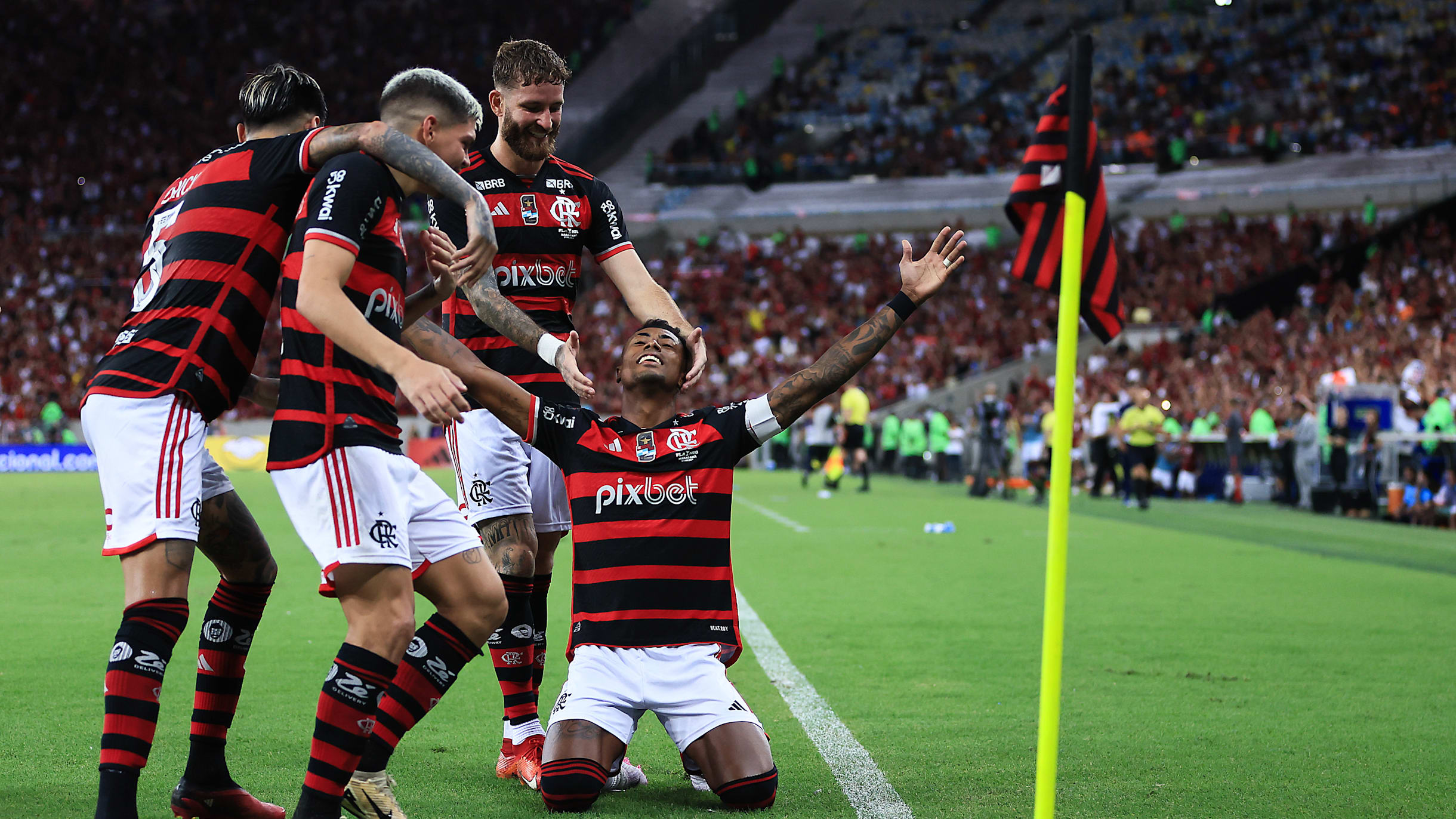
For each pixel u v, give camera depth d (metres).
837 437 35.16
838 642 10.05
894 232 61.56
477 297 6.05
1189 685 8.35
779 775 6.04
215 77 71.38
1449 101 57.06
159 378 4.71
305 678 8.28
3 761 6.05
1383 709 7.64
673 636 5.64
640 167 68.88
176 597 4.68
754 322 55.38
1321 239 52.94
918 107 67.38
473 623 5.21
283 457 4.73
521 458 6.54
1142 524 23.78
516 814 5.38
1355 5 65.50
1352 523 24.66
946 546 18.44
